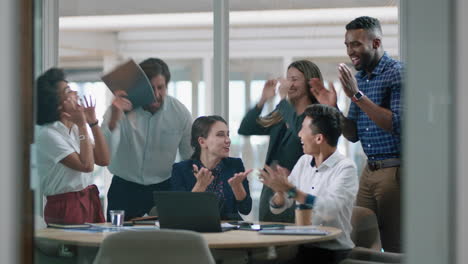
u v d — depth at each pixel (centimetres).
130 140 388
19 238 194
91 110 369
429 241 176
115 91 396
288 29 421
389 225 285
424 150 176
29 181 196
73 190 313
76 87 393
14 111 194
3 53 193
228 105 446
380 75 333
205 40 487
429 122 175
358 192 312
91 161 344
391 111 320
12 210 193
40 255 211
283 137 357
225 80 455
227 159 373
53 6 388
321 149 333
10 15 193
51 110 290
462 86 171
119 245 229
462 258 171
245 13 451
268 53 430
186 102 464
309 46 397
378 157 304
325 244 288
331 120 335
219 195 352
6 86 193
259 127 388
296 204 329
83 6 417
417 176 177
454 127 172
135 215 381
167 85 414
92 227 308
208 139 379
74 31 408
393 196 273
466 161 171
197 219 285
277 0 431
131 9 445
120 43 440
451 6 173
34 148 201
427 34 175
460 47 171
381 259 279
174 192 284
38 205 211
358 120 333
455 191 172
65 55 400
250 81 439
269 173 343
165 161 394
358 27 356
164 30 459
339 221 313
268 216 336
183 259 227
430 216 175
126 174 384
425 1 176
